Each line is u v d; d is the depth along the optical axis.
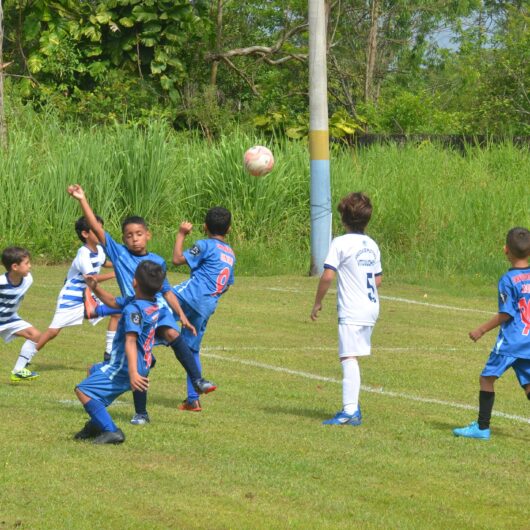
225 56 58.44
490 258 35.59
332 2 70.69
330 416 14.95
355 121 54.19
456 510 10.46
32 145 39.59
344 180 38.91
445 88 92.25
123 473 11.21
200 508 10.09
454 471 12.03
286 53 64.75
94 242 17.45
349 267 14.31
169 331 13.89
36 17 51.66
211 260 15.27
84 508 9.95
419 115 65.50
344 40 79.50
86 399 12.48
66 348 20.34
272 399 16.17
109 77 51.75
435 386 17.89
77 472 11.16
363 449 12.88
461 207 38.88
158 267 12.53
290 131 48.03
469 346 22.38
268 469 11.66
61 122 47.47
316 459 12.24
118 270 14.71
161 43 53.62
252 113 57.88
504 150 45.56
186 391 16.52
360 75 77.94
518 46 62.66
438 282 33.09
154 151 38.25
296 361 19.78
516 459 12.75
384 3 84.44
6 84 48.53
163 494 10.51
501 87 62.81
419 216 37.81
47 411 14.27
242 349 20.89
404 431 14.07
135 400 13.63
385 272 34.44
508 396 17.31
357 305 14.29
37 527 9.38
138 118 49.50
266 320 24.86
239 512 10.02
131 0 51.72
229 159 38.53
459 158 44.69
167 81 53.47
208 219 15.58
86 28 51.81
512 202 39.84
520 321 13.69
